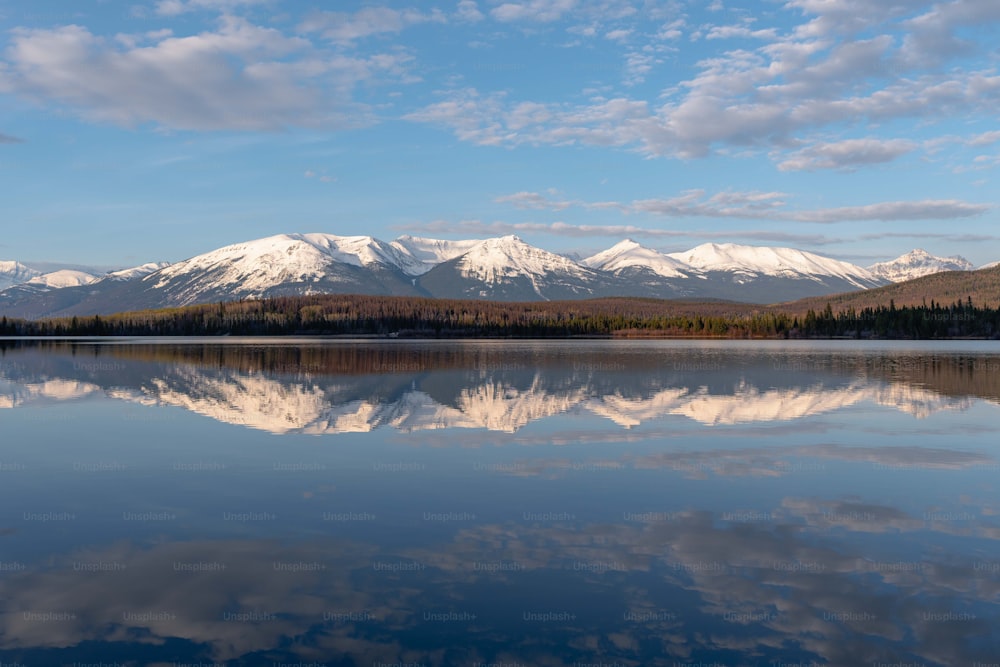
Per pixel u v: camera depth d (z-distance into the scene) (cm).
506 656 1346
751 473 2769
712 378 6969
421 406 4812
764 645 1388
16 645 1392
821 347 15825
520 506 2305
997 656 1346
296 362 9769
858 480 2658
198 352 12950
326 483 2611
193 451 3238
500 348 15212
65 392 5747
